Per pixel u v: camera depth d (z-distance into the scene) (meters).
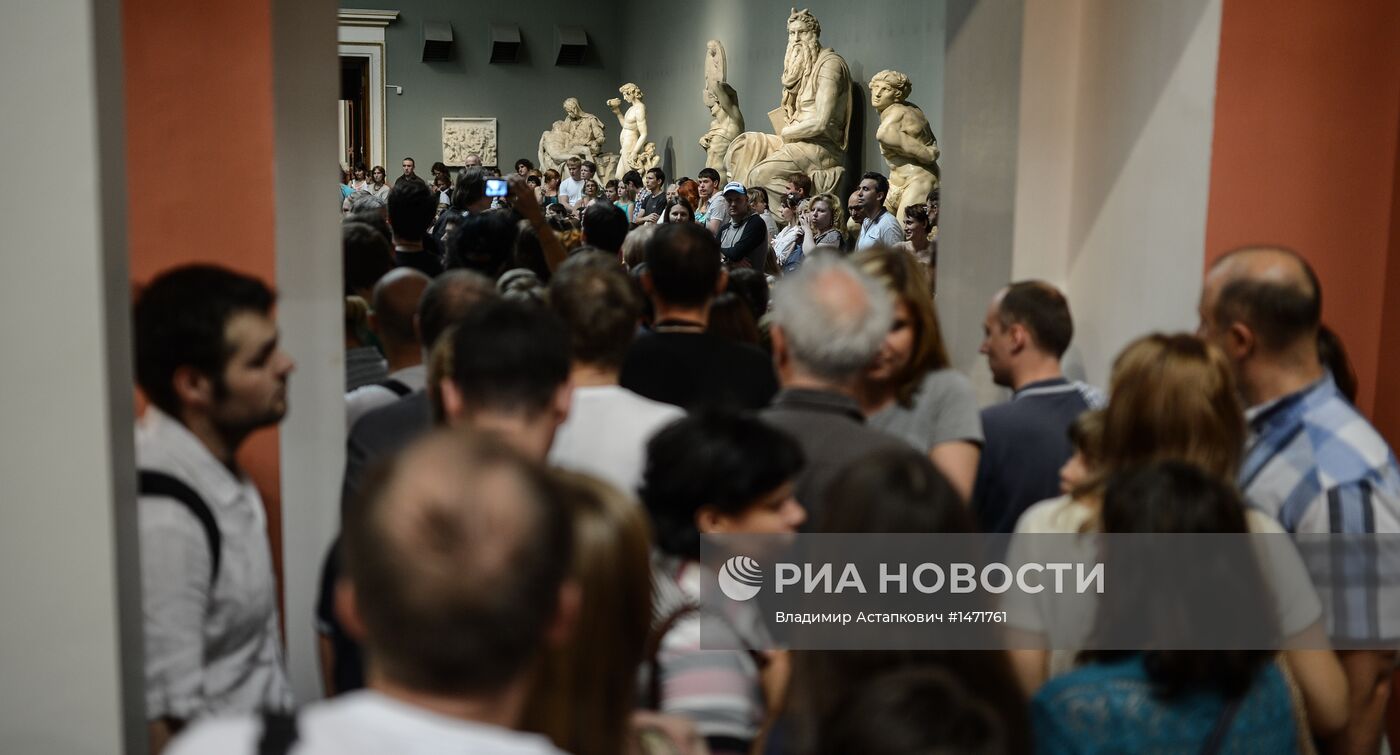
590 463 2.20
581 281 2.30
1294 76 2.76
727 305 3.24
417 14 19.28
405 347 3.04
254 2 2.79
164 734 1.69
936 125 11.40
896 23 12.12
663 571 1.59
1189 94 2.80
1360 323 2.83
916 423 2.44
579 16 20.00
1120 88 3.02
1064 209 3.23
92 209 1.58
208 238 2.83
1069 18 3.17
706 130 16.66
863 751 1.05
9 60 1.55
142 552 1.69
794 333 2.05
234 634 1.83
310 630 3.01
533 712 1.20
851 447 1.98
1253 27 2.74
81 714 1.65
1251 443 2.09
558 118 20.11
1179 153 2.83
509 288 3.39
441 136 19.62
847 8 13.20
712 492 1.62
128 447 1.67
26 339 1.59
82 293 1.59
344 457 2.98
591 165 15.21
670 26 17.95
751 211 8.56
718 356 2.71
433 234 8.05
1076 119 3.20
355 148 20.41
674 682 1.45
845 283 2.07
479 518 0.91
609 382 2.33
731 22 15.69
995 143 3.24
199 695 1.72
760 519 1.65
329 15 2.84
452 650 0.90
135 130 2.76
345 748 0.91
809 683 1.39
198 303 1.80
